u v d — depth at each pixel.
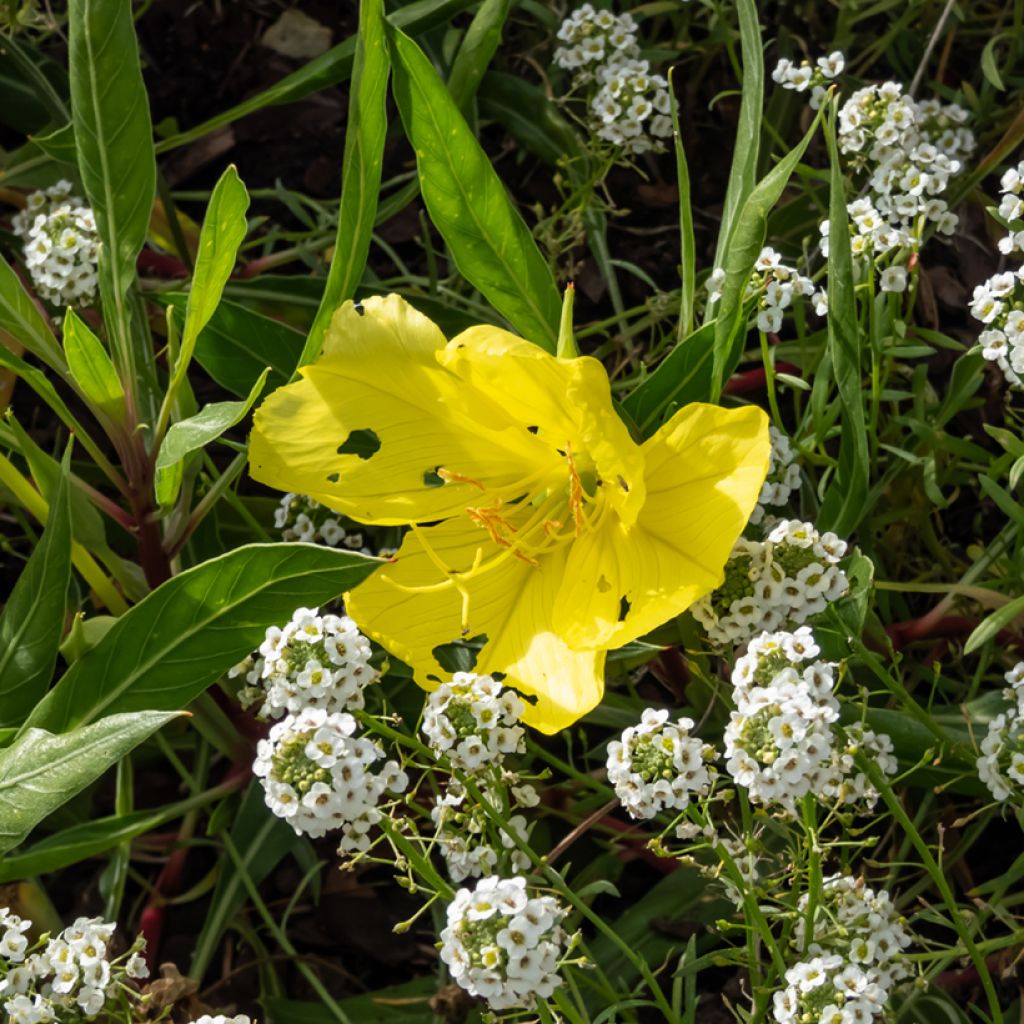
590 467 0.28
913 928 0.32
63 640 0.35
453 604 0.28
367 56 0.27
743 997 0.30
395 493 0.28
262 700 0.28
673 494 0.26
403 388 0.28
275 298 0.37
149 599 0.25
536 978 0.19
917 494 0.35
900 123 0.31
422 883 0.34
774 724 0.21
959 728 0.30
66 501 0.28
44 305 0.39
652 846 0.23
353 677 0.22
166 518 0.31
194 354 0.32
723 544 0.24
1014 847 0.33
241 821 0.32
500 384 0.26
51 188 0.38
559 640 0.27
